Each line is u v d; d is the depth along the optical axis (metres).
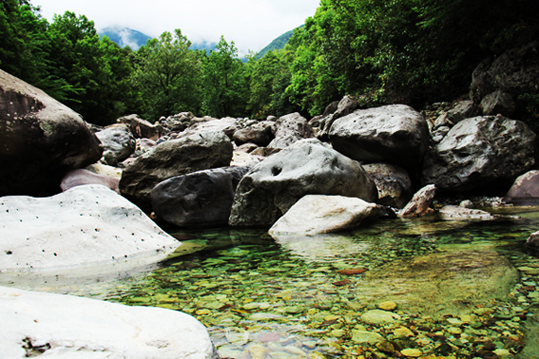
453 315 1.84
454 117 10.30
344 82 19.23
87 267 3.24
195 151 8.23
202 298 2.33
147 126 22.45
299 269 2.96
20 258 3.21
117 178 8.73
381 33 15.03
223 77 50.81
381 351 1.52
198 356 1.22
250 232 5.34
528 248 3.21
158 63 46.00
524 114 8.79
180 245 4.42
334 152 6.39
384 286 2.36
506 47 9.73
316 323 1.84
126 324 1.36
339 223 4.89
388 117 8.83
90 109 32.44
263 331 1.77
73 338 1.12
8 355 0.98
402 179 7.99
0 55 19.61
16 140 6.95
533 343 1.52
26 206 4.11
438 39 12.20
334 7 23.16
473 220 5.21
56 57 29.97
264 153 13.76
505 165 7.70
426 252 3.27
